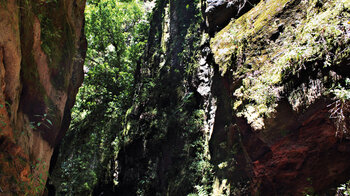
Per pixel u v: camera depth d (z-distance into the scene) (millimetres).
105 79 15367
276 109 3596
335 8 3082
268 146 3814
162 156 9391
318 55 3068
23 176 2840
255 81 4180
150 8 19422
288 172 3721
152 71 12305
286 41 3969
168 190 8320
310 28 3340
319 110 3076
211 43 6301
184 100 9023
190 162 7918
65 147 15398
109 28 16531
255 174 4285
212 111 7555
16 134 2820
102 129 14117
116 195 10992
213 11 6703
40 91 3654
